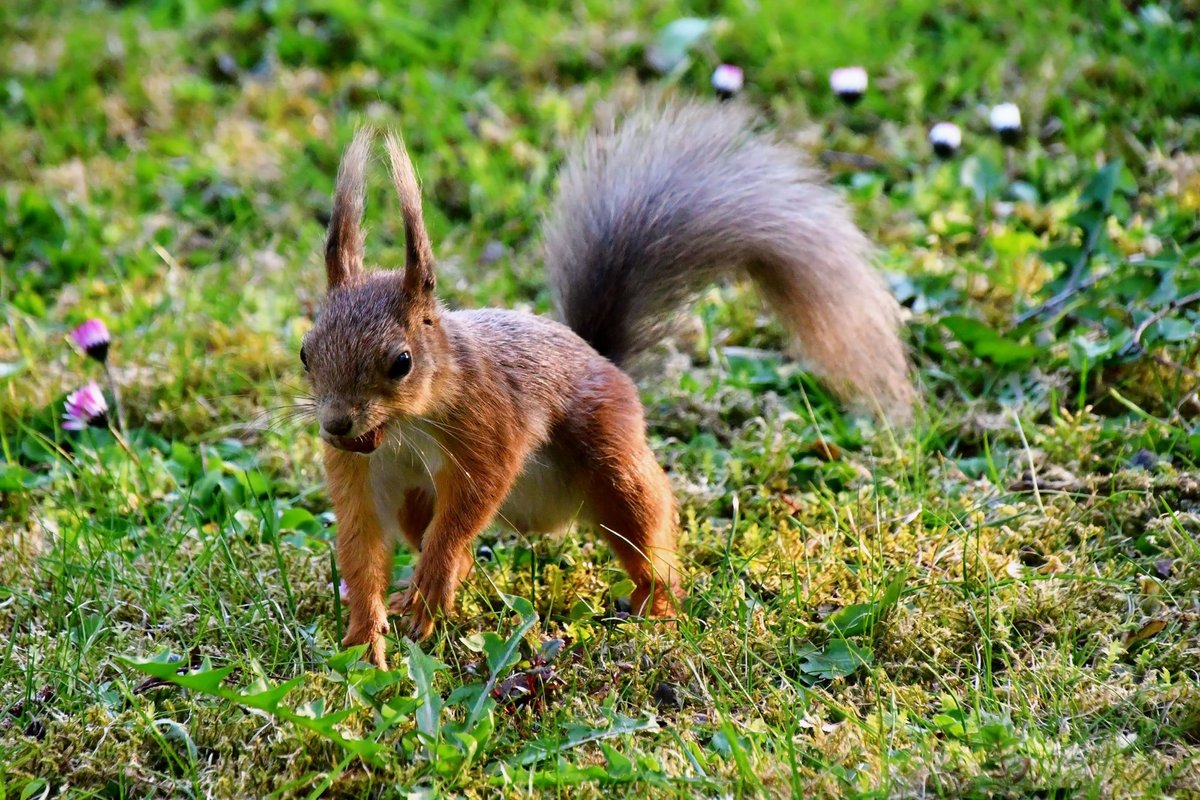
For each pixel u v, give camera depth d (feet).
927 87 45.32
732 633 24.84
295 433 33.06
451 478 25.45
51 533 28.78
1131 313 33.32
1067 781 20.45
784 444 31.32
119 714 23.43
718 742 22.24
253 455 32.48
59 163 45.62
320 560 27.96
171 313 37.47
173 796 21.80
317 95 48.26
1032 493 29.30
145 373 35.19
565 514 27.94
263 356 35.53
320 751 22.13
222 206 42.73
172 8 55.62
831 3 49.32
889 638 24.71
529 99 46.68
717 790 20.95
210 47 51.62
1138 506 28.07
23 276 39.60
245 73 50.60
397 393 23.91
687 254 31.12
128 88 49.21
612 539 27.09
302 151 45.16
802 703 22.86
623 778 21.25
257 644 25.45
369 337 23.79
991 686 23.16
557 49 48.67
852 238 31.71
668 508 27.50
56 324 37.65
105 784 22.04
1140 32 46.44
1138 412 30.83
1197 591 25.31
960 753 21.13
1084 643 24.89
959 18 48.32
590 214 31.40
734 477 30.58
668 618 25.29
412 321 24.31
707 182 31.50
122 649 25.12
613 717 22.71
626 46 48.29
